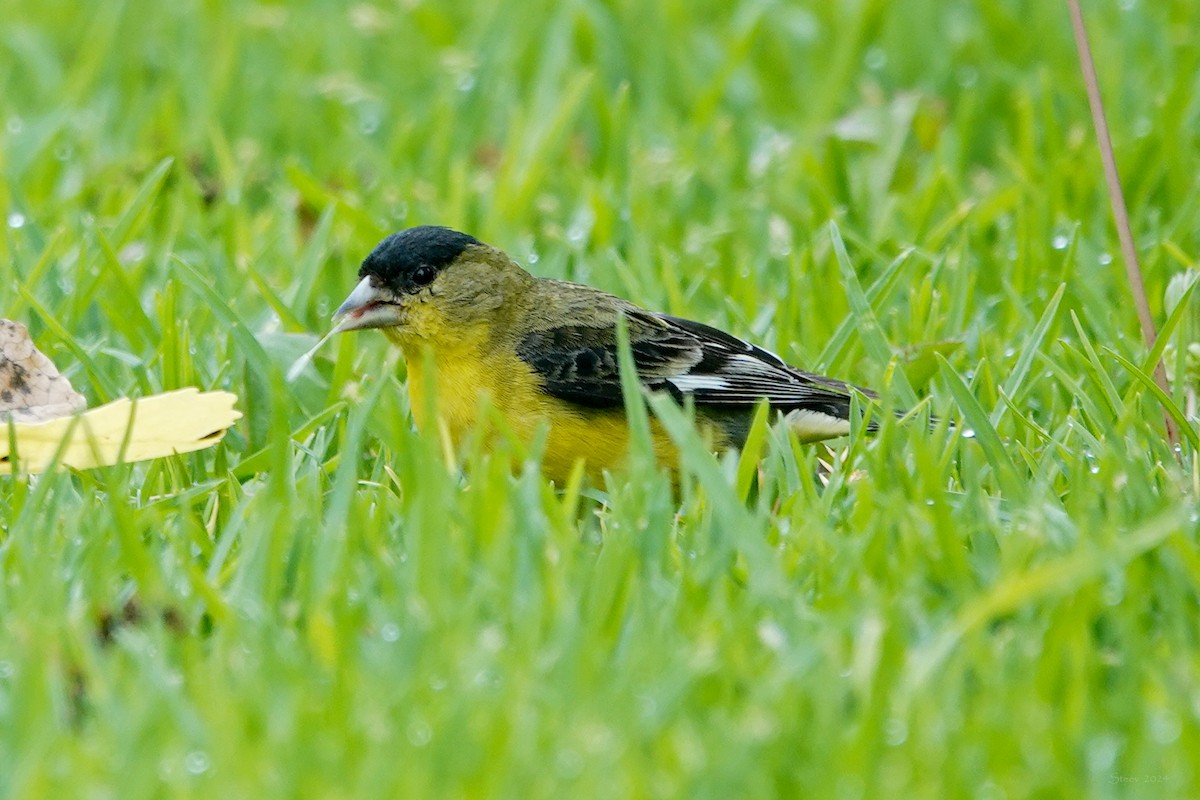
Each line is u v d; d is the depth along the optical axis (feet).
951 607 23.20
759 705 20.02
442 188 47.50
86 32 58.54
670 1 56.44
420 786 18.53
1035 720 20.03
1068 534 24.88
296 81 53.98
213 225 44.04
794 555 24.91
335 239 42.83
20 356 29.37
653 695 20.45
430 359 25.80
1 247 40.11
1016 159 46.06
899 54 55.01
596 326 32.35
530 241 43.01
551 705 20.15
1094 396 31.09
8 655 21.80
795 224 43.11
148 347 35.70
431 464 24.39
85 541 25.41
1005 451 28.14
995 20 55.11
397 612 22.89
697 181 46.85
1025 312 36.06
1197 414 32.19
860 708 20.44
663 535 24.75
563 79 53.62
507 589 23.40
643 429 26.23
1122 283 38.88
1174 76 50.57
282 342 34.53
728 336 33.71
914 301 36.52
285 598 24.68
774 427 31.24
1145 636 23.00
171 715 19.99
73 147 49.42
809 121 49.73
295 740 19.53
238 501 27.58
